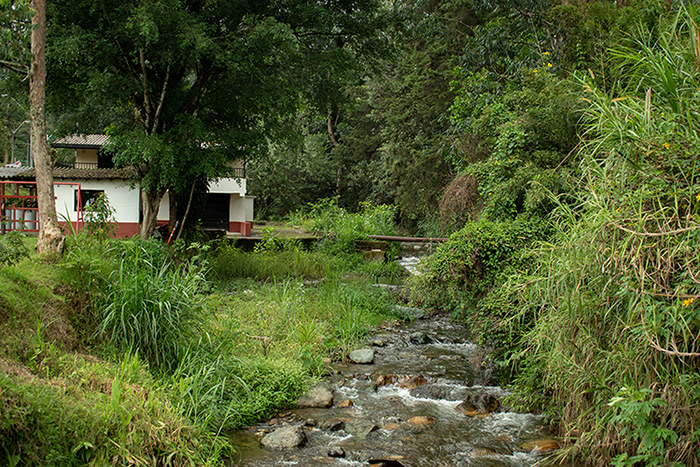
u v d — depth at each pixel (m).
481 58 13.79
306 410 6.08
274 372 6.48
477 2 15.80
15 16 7.31
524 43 12.86
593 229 4.21
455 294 7.07
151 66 13.22
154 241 10.24
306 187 40.19
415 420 5.78
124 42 12.57
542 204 7.34
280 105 14.22
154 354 5.90
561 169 7.79
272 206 40.25
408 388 6.84
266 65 13.88
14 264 6.07
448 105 22.28
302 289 10.48
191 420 4.99
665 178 3.87
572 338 4.43
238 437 5.28
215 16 12.98
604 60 9.34
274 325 8.49
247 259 14.92
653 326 3.62
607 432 4.18
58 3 11.56
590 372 4.25
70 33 11.42
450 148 13.37
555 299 4.78
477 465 4.79
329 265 15.34
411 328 10.10
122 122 14.85
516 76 11.68
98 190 20.81
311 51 14.63
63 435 3.79
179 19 11.60
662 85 4.33
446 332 9.83
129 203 20.95
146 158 12.64
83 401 4.24
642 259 3.82
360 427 5.61
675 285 3.79
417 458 4.92
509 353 6.44
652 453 3.83
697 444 3.70
